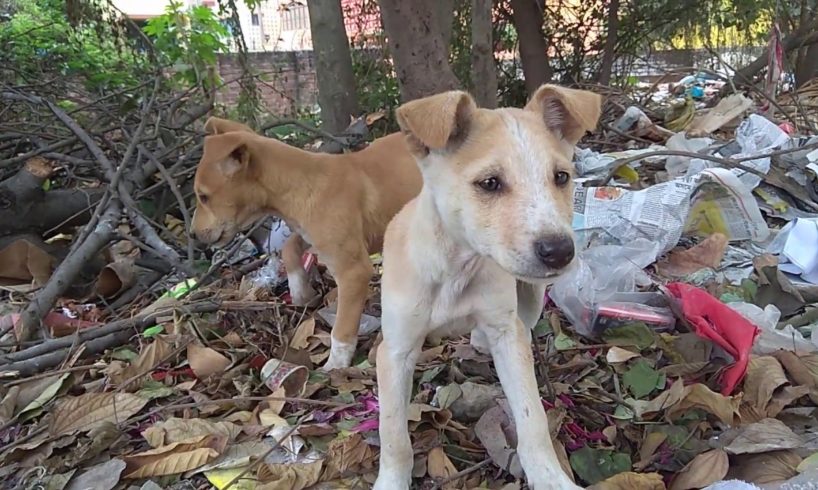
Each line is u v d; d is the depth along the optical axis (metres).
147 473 0.54
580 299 0.71
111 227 0.83
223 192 0.75
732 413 0.53
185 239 1.00
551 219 0.43
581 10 1.92
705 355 0.63
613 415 0.58
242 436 0.59
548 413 0.56
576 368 0.64
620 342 0.67
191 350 0.69
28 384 0.66
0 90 1.11
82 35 1.68
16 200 0.94
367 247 0.78
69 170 1.06
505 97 1.89
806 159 0.95
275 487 0.51
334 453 0.54
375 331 0.76
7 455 0.56
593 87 1.56
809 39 1.88
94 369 0.69
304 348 0.73
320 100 1.37
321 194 0.74
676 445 0.52
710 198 0.87
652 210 0.84
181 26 1.49
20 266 0.94
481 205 0.46
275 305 0.79
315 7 1.33
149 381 0.67
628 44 1.97
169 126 1.12
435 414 0.57
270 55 2.11
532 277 0.43
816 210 0.90
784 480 0.48
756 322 0.66
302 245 0.83
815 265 0.75
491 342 0.53
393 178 0.79
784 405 0.56
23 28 1.54
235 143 0.74
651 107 1.48
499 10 1.83
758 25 2.09
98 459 0.57
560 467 0.49
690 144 1.09
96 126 1.17
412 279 0.51
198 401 0.63
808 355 0.61
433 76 1.03
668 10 1.94
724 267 0.80
